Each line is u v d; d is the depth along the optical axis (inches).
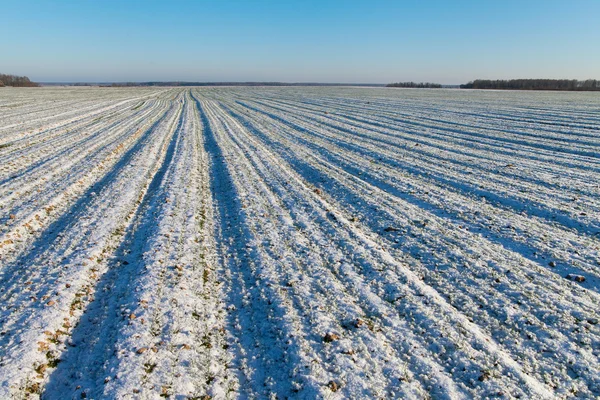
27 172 508.1
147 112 1371.8
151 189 454.3
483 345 177.9
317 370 164.1
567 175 466.3
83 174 496.4
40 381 159.8
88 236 303.7
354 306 211.8
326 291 227.1
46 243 300.2
